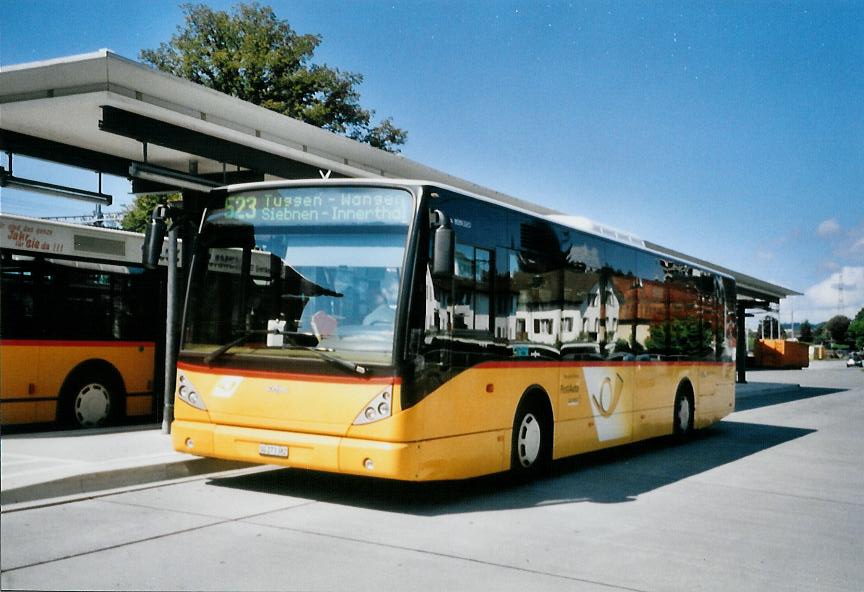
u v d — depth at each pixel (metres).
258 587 5.32
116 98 10.77
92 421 13.02
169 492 8.42
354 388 7.62
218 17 35.69
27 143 12.81
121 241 13.61
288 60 35.53
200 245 8.72
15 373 12.02
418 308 7.71
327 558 6.08
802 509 8.81
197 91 11.17
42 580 5.34
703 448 14.12
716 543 7.14
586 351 11.02
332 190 8.20
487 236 8.89
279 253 8.27
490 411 8.74
